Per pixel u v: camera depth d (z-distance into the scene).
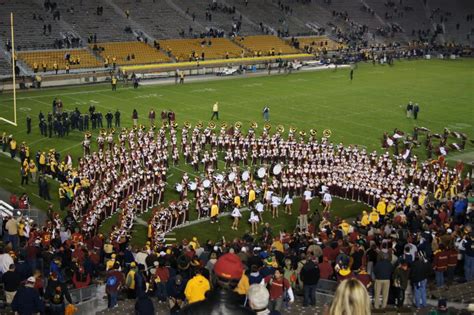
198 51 93.56
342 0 124.25
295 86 79.69
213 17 103.81
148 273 22.56
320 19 115.56
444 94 77.00
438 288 22.28
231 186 40.31
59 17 88.38
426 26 127.06
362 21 121.00
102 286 22.89
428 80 86.75
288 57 97.56
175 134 49.94
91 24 90.69
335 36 112.38
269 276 17.69
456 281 23.44
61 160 47.16
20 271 20.12
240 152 47.97
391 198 39.03
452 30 127.56
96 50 85.12
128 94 71.50
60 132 53.16
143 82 79.56
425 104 70.88
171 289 18.08
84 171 41.31
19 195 40.12
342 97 73.38
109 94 71.25
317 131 58.19
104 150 47.91
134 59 86.00
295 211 40.28
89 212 35.16
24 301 16.64
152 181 41.22
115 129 56.00
